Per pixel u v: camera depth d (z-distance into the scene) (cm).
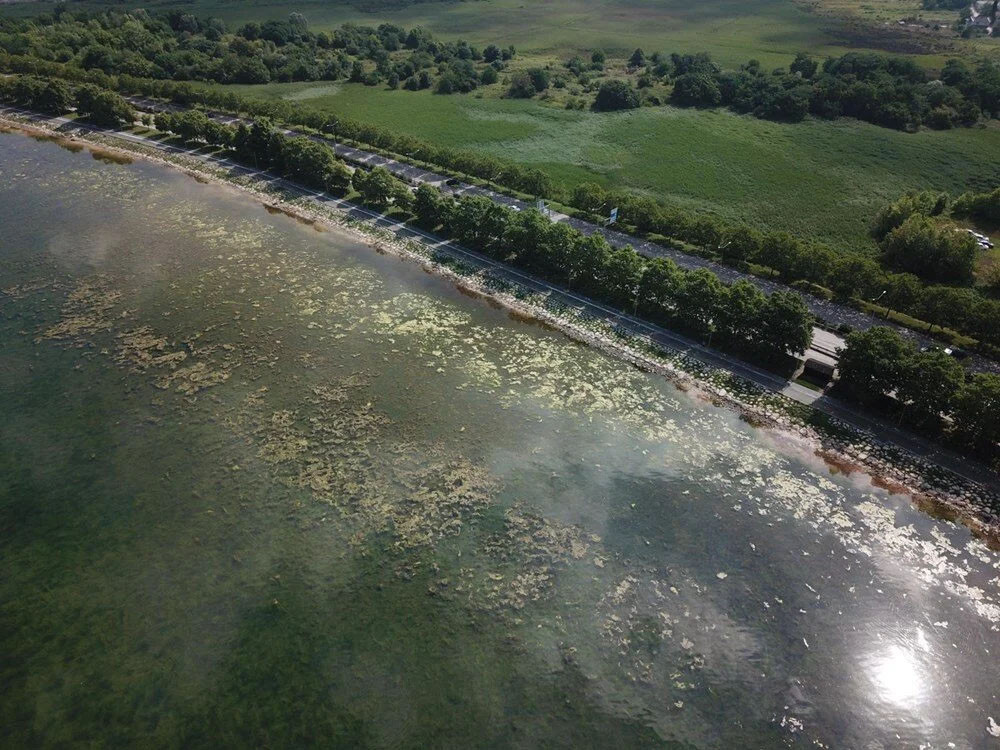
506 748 4406
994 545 5838
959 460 6575
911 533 5941
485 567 5559
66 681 4747
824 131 15662
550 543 5778
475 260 10069
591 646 5025
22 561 5547
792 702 4734
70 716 4550
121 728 4484
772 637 5134
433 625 5122
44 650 4934
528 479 6397
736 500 6250
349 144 14175
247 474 6372
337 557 5606
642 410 7306
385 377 7688
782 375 7700
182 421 6975
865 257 10550
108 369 7681
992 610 5334
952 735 4578
